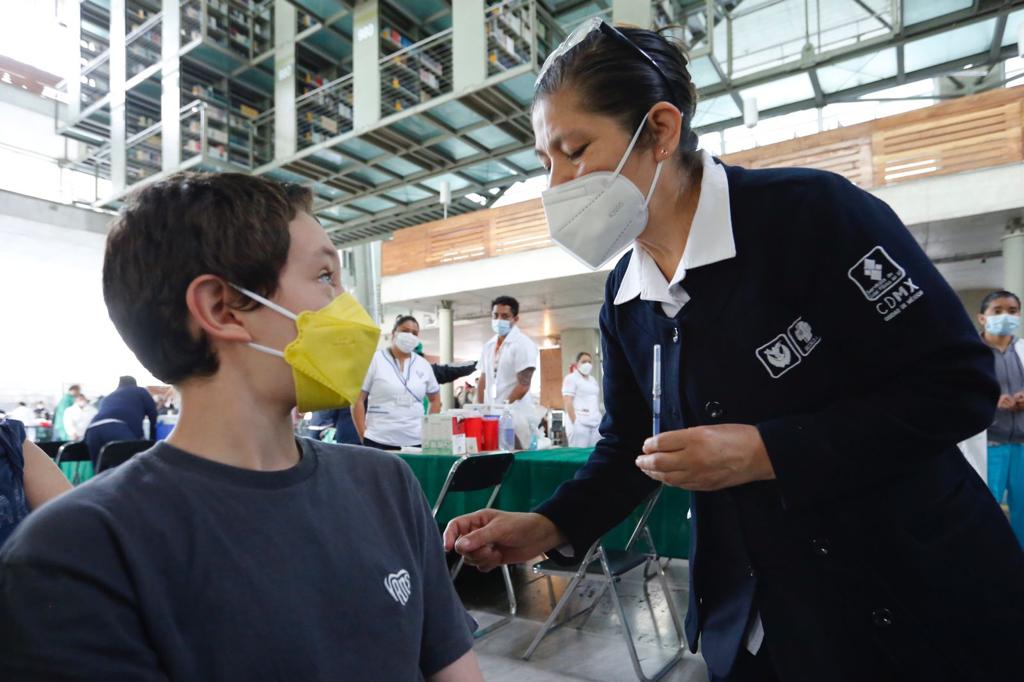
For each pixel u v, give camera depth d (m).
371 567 0.59
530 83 7.07
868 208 0.72
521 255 7.90
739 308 0.76
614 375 1.04
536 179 10.23
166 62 9.37
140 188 0.59
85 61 11.24
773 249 0.74
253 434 0.58
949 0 6.88
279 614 0.51
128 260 0.56
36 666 0.41
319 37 8.91
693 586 0.89
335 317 0.62
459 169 9.25
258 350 0.58
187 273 0.56
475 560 0.90
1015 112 5.27
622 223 0.82
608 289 1.03
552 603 3.09
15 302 10.34
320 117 9.01
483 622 2.81
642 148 0.79
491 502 2.90
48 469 1.17
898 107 8.80
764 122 9.41
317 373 0.60
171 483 0.52
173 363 0.57
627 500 1.01
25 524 0.46
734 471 0.66
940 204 5.52
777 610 0.76
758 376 0.77
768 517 0.76
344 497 0.62
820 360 0.74
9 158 12.01
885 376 0.70
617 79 0.77
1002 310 2.94
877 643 0.71
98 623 0.43
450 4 8.22
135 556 0.46
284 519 0.55
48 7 12.89
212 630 0.48
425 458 3.06
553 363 14.77
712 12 7.18
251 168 9.82
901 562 0.70
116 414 4.53
